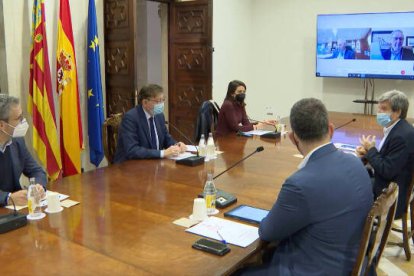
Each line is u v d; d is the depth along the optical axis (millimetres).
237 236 1595
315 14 5852
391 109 2670
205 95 4902
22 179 3104
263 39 6352
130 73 4105
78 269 1334
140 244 1521
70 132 3830
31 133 3699
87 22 4070
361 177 1511
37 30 3492
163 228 1669
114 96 4316
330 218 1422
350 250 1456
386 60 5285
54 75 3891
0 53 3527
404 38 5133
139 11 6129
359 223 1467
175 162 2756
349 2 5594
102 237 1580
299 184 1422
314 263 1443
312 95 6074
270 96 6445
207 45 4777
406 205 2676
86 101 4227
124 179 2359
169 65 5176
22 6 3582
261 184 2279
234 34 6082
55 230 1644
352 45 5473
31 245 1509
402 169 2609
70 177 2396
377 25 5270
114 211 1854
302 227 1455
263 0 6250
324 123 1508
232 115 3922
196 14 4816
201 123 3863
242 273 1590
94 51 3969
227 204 1931
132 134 2934
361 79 5648
